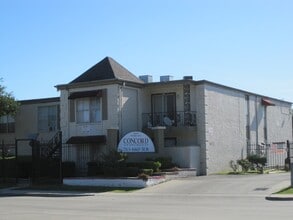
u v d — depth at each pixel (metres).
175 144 35.91
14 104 41.44
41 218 15.97
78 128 36.12
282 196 21.17
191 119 35.22
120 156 30.22
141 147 32.31
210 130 35.50
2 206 20.52
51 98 41.69
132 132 32.72
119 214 16.73
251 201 20.42
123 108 35.03
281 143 43.62
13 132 43.97
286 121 49.22
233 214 15.80
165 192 25.39
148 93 37.19
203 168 34.59
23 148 43.12
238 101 40.06
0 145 42.00
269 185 25.50
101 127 35.16
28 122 43.06
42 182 31.94
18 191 28.61
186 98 35.59
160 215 16.09
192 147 33.84
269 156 43.94
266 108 45.12
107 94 35.09
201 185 26.98
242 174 33.75
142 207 19.03
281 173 34.28
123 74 36.31
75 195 25.80
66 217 16.16
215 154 35.94
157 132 33.47
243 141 40.38
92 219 15.50
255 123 42.88
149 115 36.56
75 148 36.06
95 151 35.34
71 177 32.19
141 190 26.64
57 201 22.77
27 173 34.16
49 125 41.88
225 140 37.53
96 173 32.06
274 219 14.21
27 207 19.91
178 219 14.91
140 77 38.56
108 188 27.95
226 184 26.75
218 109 36.88
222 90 37.69
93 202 21.91
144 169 29.52
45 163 33.03
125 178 28.36
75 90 36.50
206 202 20.56
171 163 32.81
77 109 36.38
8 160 34.75
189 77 37.16
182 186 27.11
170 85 36.00
